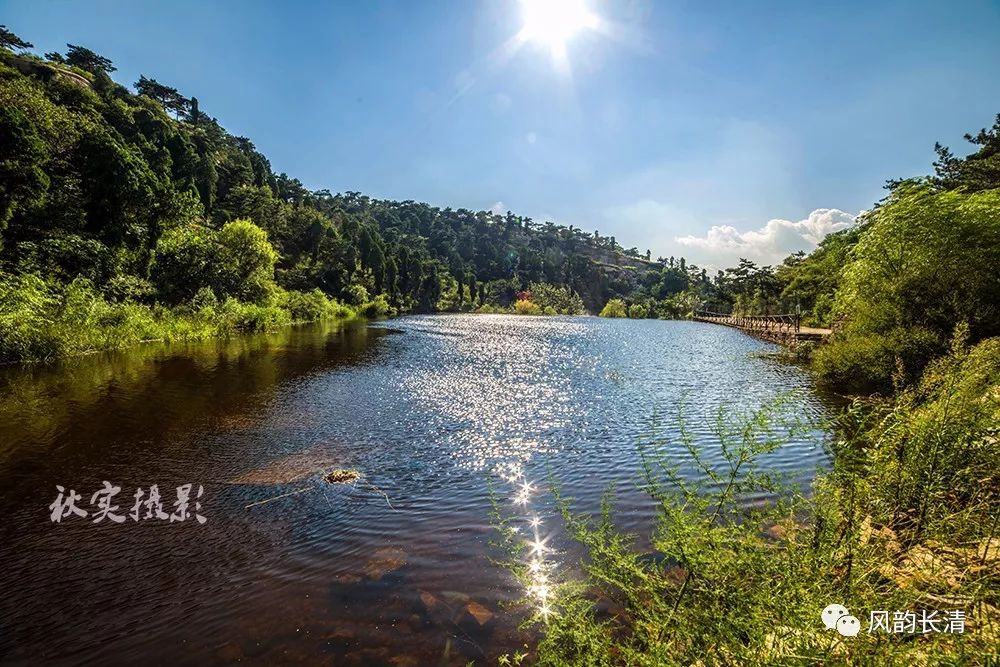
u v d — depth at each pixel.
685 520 3.35
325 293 69.25
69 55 86.44
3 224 29.48
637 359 24.08
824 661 2.17
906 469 3.54
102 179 35.38
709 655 2.70
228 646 4.08
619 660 3.50
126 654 4.04
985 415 3.64
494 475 8.07
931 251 14.88
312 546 5.76
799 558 2.90
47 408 11.63
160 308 30.20
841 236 42.84
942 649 2.07
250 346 25.34
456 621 4.33
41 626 4.41
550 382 17.05
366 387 15.51
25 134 30.86
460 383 16.67
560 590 4.63
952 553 2.80
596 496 7.11
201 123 110.88
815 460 7.86
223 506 6.88
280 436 10.09
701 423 11.15
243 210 75.25
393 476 8.02
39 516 6.55
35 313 19.73
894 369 12.95
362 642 4.08
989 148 20.22
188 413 11.59
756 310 62.16
